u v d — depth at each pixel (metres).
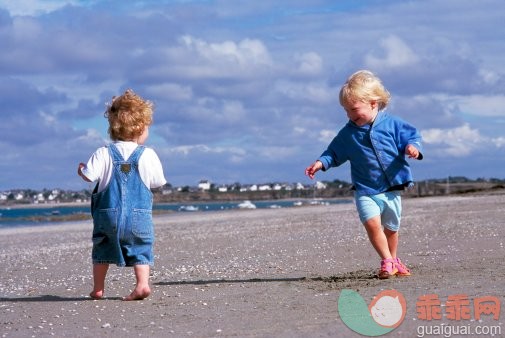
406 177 7.59
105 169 6.76
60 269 10.63
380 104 7.74
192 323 5.23
